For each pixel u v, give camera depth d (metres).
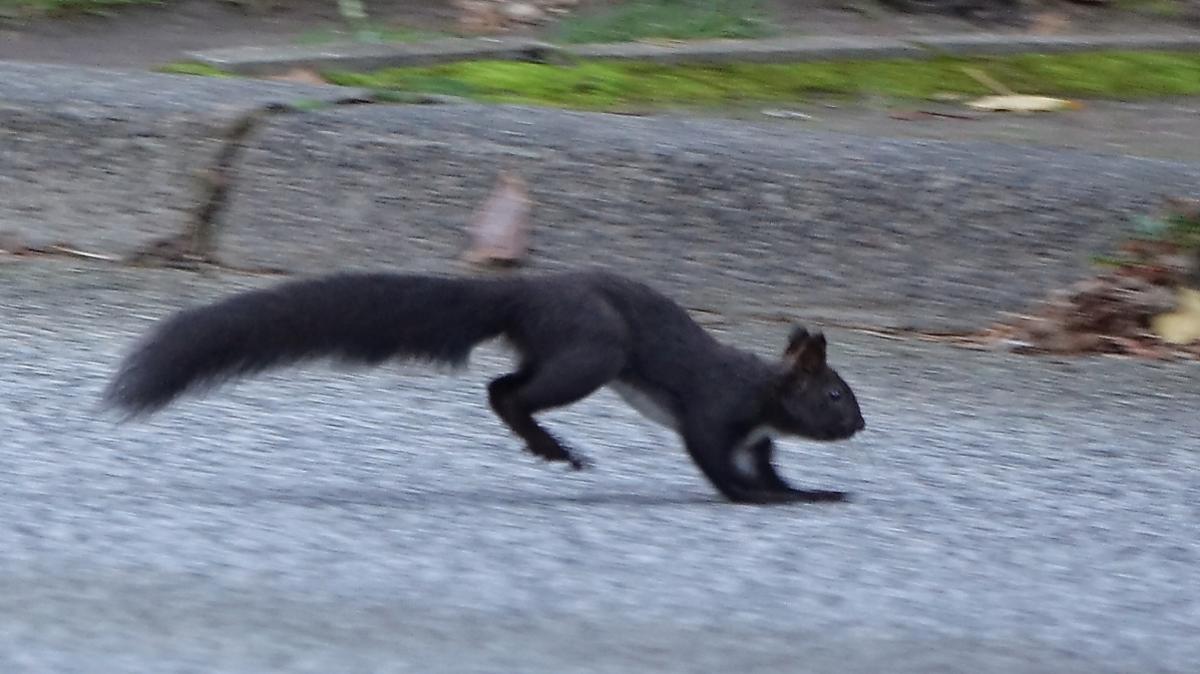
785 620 9.32
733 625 9.20
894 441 13.73
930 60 26.06
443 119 20.17
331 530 10.57
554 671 8.41
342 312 11.55
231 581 9.51
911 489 12.41
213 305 11.41
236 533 10.41
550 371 11.59
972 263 18.31
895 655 8.88
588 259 18.42
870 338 17.30
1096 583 10.30
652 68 24.81
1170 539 11.34
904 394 15.23
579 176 19.11
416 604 9.27
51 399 13.62
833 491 12.21
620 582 9.81
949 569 10.43
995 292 18.06
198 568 9.70
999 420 14.52
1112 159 20.59
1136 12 29.59
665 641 8.90
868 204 18.84
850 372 15.88
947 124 23.27
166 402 11.18
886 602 9.72
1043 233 18.56
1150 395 15.56
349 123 19.89
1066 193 19.03
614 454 13.14
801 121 22.86
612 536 10.78
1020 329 17.56
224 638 8.65
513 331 11.81
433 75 23.64
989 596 9.94
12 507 10.77
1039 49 26.83
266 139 19.62
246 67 23.62
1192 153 22.02
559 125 20.27
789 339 13.05
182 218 19.02
